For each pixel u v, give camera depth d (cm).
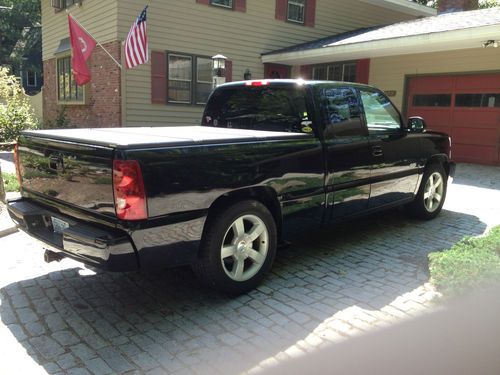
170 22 1199
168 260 308
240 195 352
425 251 464
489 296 328
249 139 349
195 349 286
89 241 288
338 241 498
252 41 1370
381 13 1688
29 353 282
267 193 369
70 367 268
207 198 320
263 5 1375
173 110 1245
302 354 278
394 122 516
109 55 1115
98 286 381
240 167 340
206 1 1253
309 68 1498
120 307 344
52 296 362
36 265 429
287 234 393
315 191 404
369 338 295
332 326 310
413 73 1243
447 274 346
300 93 420
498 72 1071
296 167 383
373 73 1338
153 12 1170
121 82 1150
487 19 1041
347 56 1252
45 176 348
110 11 1157
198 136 347
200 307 343
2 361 274
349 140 437
